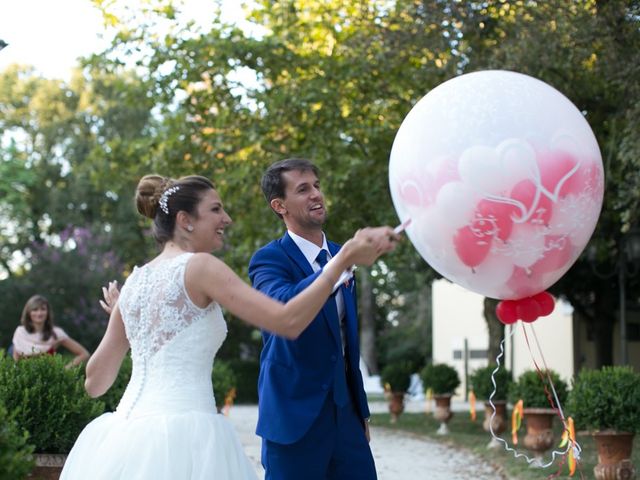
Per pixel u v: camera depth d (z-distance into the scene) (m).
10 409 5.98
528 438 10.08
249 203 14.80
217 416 3.63
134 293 3.64
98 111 31.20
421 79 11.96
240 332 30.02
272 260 4.32
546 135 3.63
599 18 9.34
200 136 14.41
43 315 9.16
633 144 8.99
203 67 13.55
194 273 3.52
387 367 17.91
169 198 3.74
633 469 7.91
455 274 3.91
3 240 30.02
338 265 3.30
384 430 16.03
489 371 14.12
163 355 3.56
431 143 3.71
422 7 11.00
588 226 3.79
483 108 3.68
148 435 3.47
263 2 13.79
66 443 6.09
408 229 3.93
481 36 10.90
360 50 12.51
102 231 29.08
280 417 4.19
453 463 10.97
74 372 6.33
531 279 3.83
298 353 4.22
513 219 3.60
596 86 11.20
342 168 13.41
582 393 7.99
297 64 13.56
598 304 18.30
